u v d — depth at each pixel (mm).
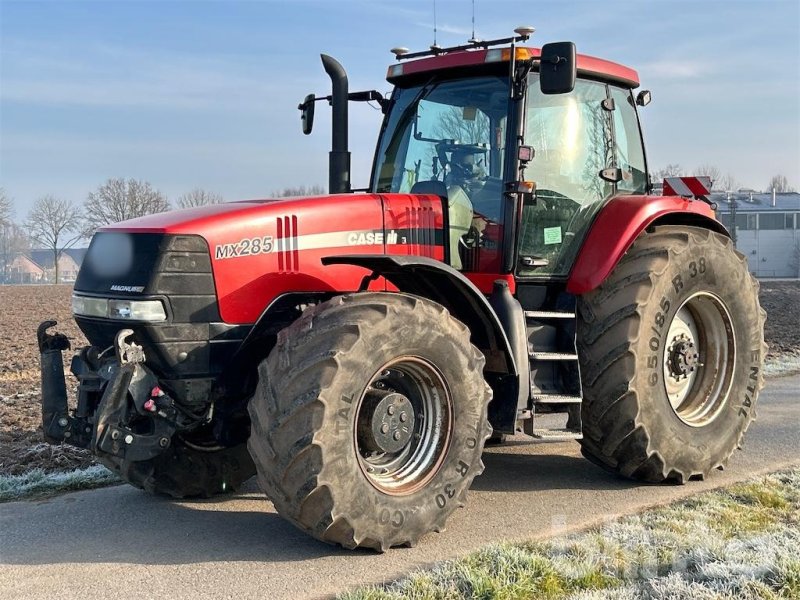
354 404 3803
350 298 3961
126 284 4160
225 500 4988
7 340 16391
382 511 3879
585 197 5395
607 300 5000
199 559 3869
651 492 4996
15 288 50938
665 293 5062
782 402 7855
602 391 4918
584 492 5008
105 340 4352
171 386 4188
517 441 6508
